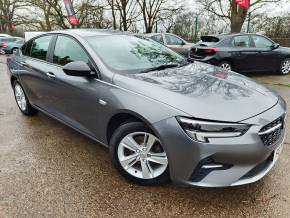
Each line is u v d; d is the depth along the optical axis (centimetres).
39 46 454
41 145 398
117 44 378
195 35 1984
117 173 328
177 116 256
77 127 375
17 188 301
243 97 284
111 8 2502
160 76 318
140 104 278
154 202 280
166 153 265
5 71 1111
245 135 250
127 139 297
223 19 1908
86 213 266
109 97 307
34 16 3238
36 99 458
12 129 455
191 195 289
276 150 280
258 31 1761
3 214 264
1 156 368
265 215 262
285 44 1672
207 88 293
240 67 895
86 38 374
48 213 266
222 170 254
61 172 331
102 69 329
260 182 307
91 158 362
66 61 384
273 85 799
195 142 249
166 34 1148
